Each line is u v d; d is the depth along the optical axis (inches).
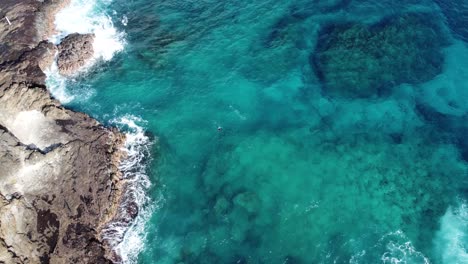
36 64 1402.6
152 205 1160.8
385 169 1216.8
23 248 1021.2
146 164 1239.5
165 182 1205.7
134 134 1298.0
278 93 1398.9
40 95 1263.5
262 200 1153.4
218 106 1371.8
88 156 1196.5
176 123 1332.4
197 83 1429.6
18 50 1424.7
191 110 1363.2
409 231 1089.4
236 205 1144.8
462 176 1204.5
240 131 1314.0
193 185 1197.7
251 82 1429.6
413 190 1173.1
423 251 1052.5
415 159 1240.8
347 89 1401.3
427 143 1277.1
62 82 1414.9
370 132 1302.9
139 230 1113.4
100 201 1130.0
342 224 1103.0
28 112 1233.4
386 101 1375.5
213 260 1050.7
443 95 1391.5
